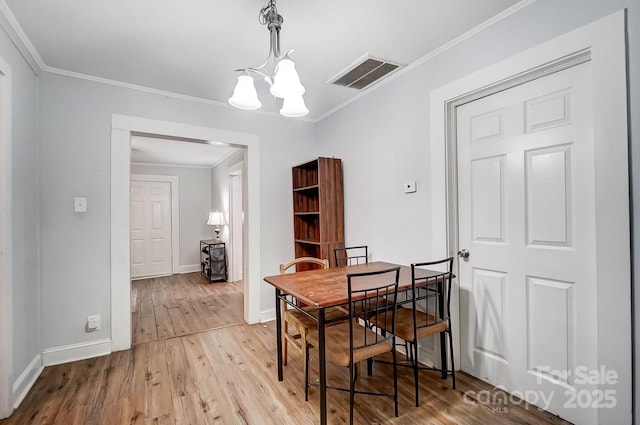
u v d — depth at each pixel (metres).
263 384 2.10
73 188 2.48
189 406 1.86
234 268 5.52
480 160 2.07
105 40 2.06
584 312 1.60
